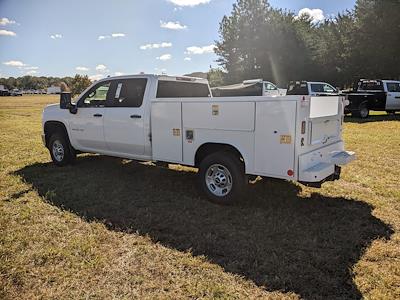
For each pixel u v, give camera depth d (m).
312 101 4.22
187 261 3.31
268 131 4.23
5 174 6.39
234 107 4.45
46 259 3.34
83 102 6.57
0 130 13.21
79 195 5.22
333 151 4.85
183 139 5.06
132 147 5.83
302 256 3.40
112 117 5.99
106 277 3.06
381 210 4.60
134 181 5.97
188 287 2.91
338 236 3.83
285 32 34.19
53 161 7.26
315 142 4.37
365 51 30.62
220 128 4.62
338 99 4.96
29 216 4.39
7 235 3.83
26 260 3.32
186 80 6.29
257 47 35.06
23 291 2.87
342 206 4.75
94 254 3.45
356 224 4.14
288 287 2.91
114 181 5.96
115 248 3.58
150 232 3.95
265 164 4.32
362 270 3.14
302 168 4.12
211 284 2.95
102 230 4.01
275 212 4.54
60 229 4.02
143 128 5.57
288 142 4.11
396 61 29.62
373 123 13.98
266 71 35.16
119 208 4.71
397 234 3.88
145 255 3.44
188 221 4.27
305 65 33.94
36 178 6.16
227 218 4.36
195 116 4.86
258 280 3.01
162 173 6.47
